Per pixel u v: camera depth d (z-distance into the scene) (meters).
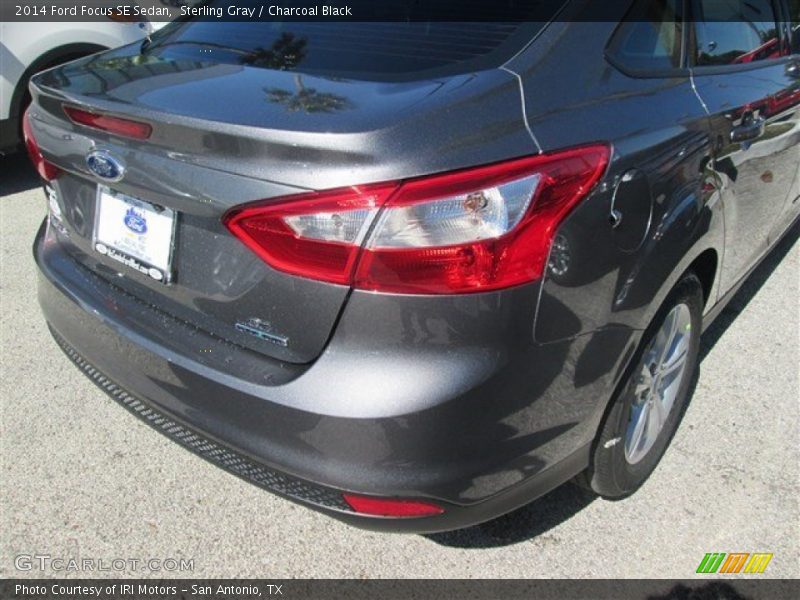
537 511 2.33
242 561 2.16
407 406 1.56
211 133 1.59
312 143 1.49
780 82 2.68
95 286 2.10
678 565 2.16
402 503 1.65
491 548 2.21
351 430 1.59
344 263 1.53
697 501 2.37
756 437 2.64
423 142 1.51
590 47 1.88
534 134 1.62
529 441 1.74
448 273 1.53
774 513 2.33
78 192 2.12
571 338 1.72
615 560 2.17
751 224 2.69
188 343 1.83
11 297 3.50
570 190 1.63
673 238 1.99
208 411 1.78
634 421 2.23
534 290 1.60
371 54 1.88
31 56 4.79
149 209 1.85
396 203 1.49
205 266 1.77
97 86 1.94
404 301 1.54
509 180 1.55
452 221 1.51
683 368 2.43
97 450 2.55
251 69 1.92
